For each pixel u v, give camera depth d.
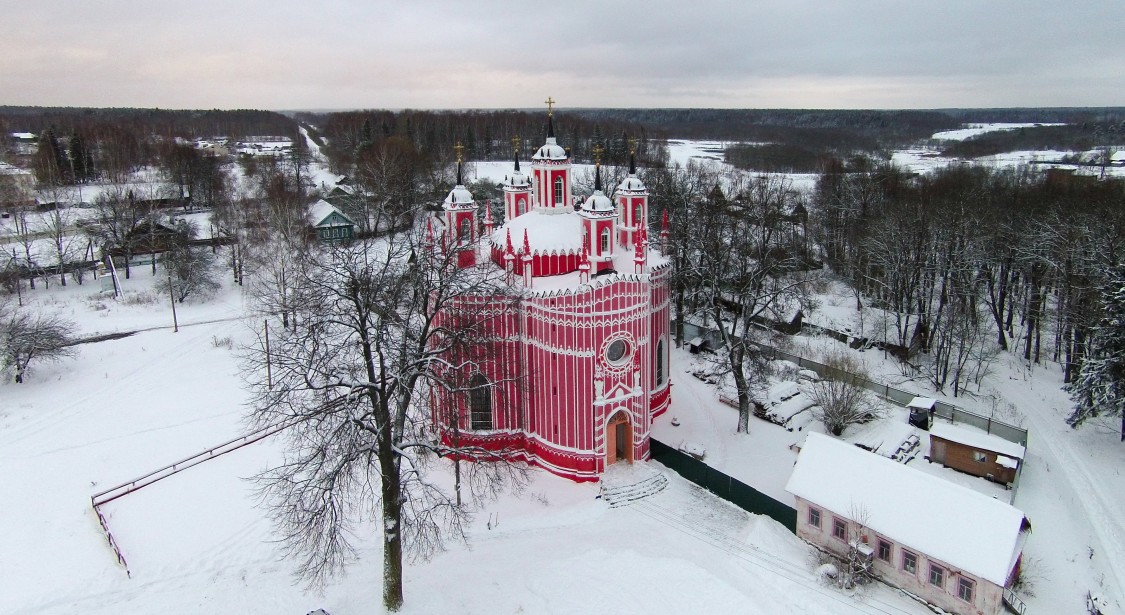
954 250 73.31
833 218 102.50
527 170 146.75
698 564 39.47
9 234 105.69
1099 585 38.44
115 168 146.88
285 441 54.62
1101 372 52.88
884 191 106.81
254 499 47.12
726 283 64.81
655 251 60.59
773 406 58.38
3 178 121.12
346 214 115.38
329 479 34.06
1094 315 61.22
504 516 45.03
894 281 77.12
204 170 139.50
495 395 50.50
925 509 37.62
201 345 76.19
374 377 36.12
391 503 35.72
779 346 70.12
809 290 86.06
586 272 48.19
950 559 35.28
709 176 130.12
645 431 50.69
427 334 39.69
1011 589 37.31
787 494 46.91
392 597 35.62
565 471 49.38
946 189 101.69
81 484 49.22
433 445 40.62
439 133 187.38
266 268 82.75
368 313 36.81
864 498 39.44
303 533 37.59
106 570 39.81
